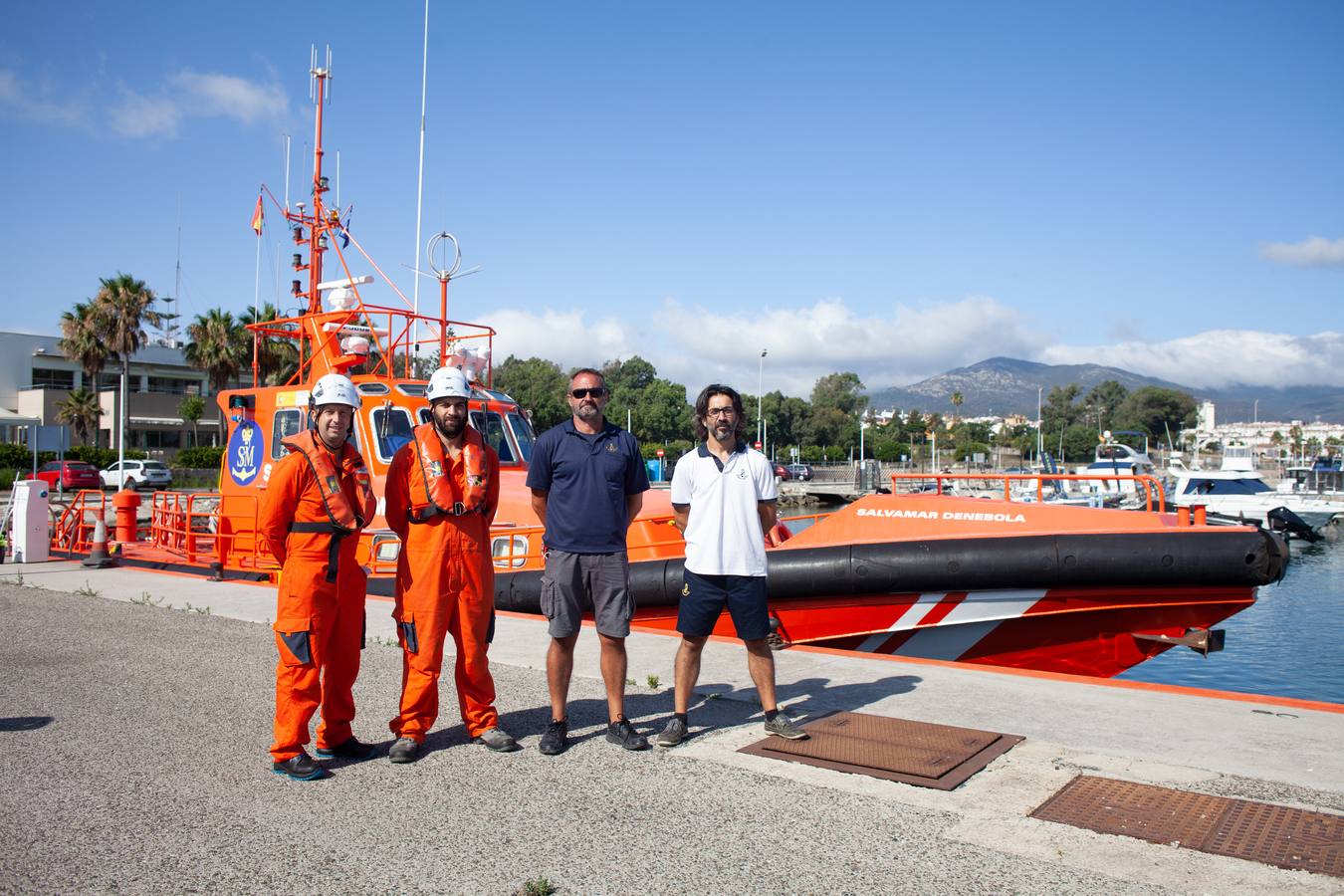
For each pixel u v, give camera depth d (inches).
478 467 197.9
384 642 313.7
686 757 192.4
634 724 217.8
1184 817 157.0
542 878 135.5
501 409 445.1
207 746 201.0
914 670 269.4
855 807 162.7
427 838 152.0
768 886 134.0
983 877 135.8
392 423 416.2
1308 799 164.7
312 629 183.2
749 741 203.2
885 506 340.8
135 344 2148.1
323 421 190.1
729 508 201.9
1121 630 308.2
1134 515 309.6
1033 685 249.8
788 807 163.5
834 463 3983.8
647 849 146.9
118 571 510.0
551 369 3149.6
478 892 133.3
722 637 342.0
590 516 198.2
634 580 349.7
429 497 192.7
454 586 197.0
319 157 544.4
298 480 184.9
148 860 143.9
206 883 136.1
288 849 147.9
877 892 131.7
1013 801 165.0
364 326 483.5
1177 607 296.7
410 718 193.9
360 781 179.9
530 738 207.3
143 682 257.0
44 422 2261.3
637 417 3617.1
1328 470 2054.6
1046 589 302.8
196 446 2484.0
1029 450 5088.6
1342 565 1238.9
